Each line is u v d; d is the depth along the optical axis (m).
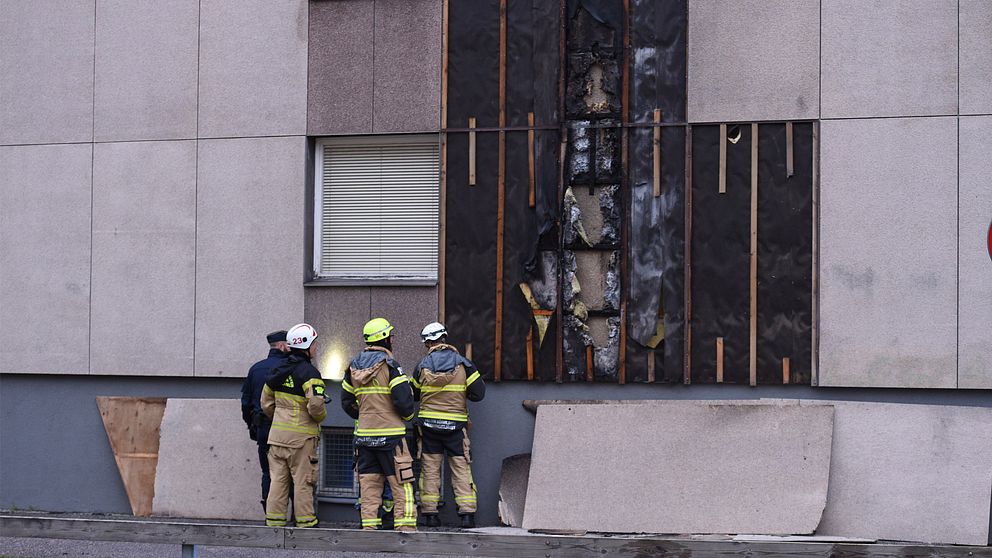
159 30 16.69
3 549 13.81
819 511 13.85
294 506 14.15
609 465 14.58
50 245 16.94
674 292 14.85
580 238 15.05
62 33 17.00
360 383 13.79
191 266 16.44
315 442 14.30
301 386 14.12
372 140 16.16
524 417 15.26
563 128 15.17
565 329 15.11
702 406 14.54
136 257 16.62
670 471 14.41
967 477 13.80
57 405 16.91
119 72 16.81
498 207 15.39
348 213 16.28
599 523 14.35
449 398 14.52
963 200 14.15
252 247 16.25
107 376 16.75
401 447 13.74
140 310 16.56
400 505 13.55
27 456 16.95
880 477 14.03
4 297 17.02
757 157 14.70
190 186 16.48
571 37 15.27
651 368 14.85
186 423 16.23
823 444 14.09
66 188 16.94
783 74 14.66
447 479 15.37
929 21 14.30
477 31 15.58
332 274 16.30
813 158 14.59
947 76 14.24
